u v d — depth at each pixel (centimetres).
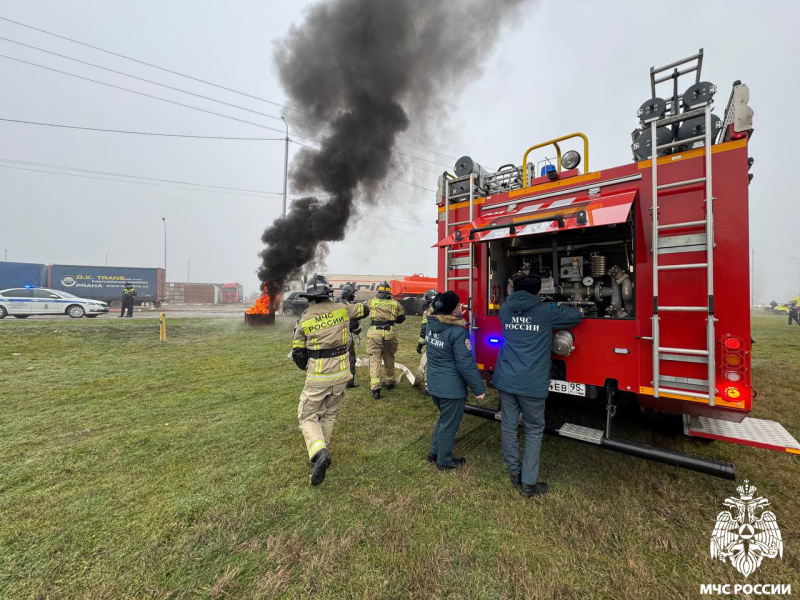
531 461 241
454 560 184
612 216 241
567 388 282
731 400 216
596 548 193
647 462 292
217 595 162
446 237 363
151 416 394
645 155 261
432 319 279
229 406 430
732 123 221
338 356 281
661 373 238
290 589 166
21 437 336
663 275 240
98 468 277
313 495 242
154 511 223
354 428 364
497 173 365
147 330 1091
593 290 317
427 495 243
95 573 174
